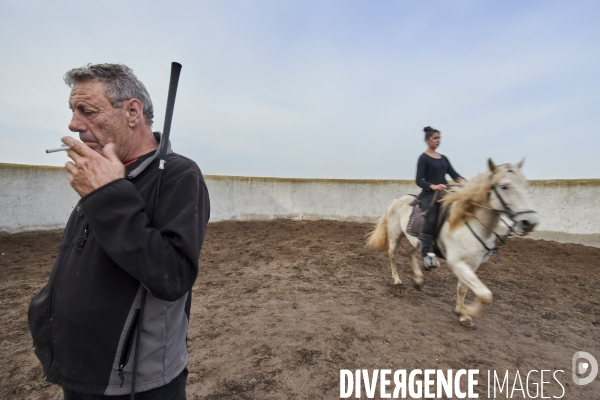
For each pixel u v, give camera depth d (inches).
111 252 34.0
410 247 181.3
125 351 38.9
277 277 202.4
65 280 40.3
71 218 47.6
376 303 161.2
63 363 39.2
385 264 241.4
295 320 139.2
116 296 38.6
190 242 37.7
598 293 184.4
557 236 310.0
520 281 204.7
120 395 39.0
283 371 102.4
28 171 311.6
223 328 131.3
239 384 95.6
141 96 46.0
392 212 189.8
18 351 112.9
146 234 34.9
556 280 206.7
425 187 151.7
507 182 116.3
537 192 324.2
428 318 144.8
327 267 229.0
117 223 34.0
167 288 35.6
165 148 43.2
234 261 240.5
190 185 41.7
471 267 130.3
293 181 475.2
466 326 136.7
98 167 35.6
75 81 43.1
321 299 165.5
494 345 122.9
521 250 283.0
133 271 34.3
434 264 141.4
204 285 185.6
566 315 154.9
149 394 40.6
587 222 294.7
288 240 325.4
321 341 121.3
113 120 42.5
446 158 165.5
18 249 255.3
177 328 44.3
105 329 38.3
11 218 301.4
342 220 455.8
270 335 125.5
